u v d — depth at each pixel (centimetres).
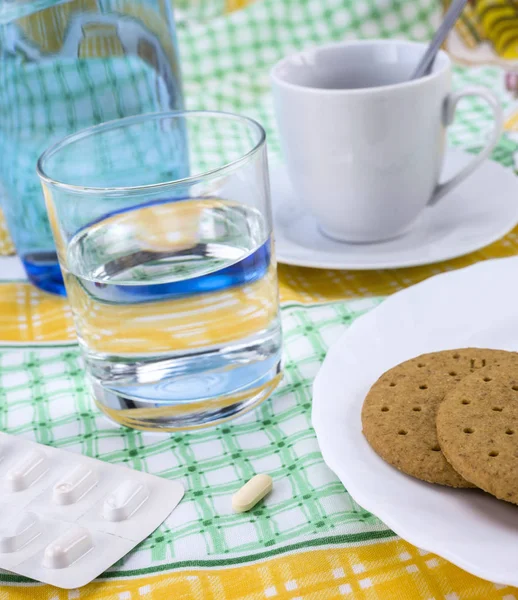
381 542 39
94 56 51
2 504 42
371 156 53
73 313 45
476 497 38
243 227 44
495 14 89
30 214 54
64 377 50
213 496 42
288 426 45
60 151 47
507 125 68
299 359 49
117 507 41
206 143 51
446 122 55
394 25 91
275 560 39
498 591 37
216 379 44
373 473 39
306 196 56
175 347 43
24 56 50
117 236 43
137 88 52
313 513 40
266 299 45
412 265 52
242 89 84
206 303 43
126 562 39
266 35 89
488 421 39
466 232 54
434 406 41
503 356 43
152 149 50
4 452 44
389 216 55
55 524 41
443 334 46
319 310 52
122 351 43
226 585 38
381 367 44
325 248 56
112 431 46
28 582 39
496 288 48
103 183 49
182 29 90
